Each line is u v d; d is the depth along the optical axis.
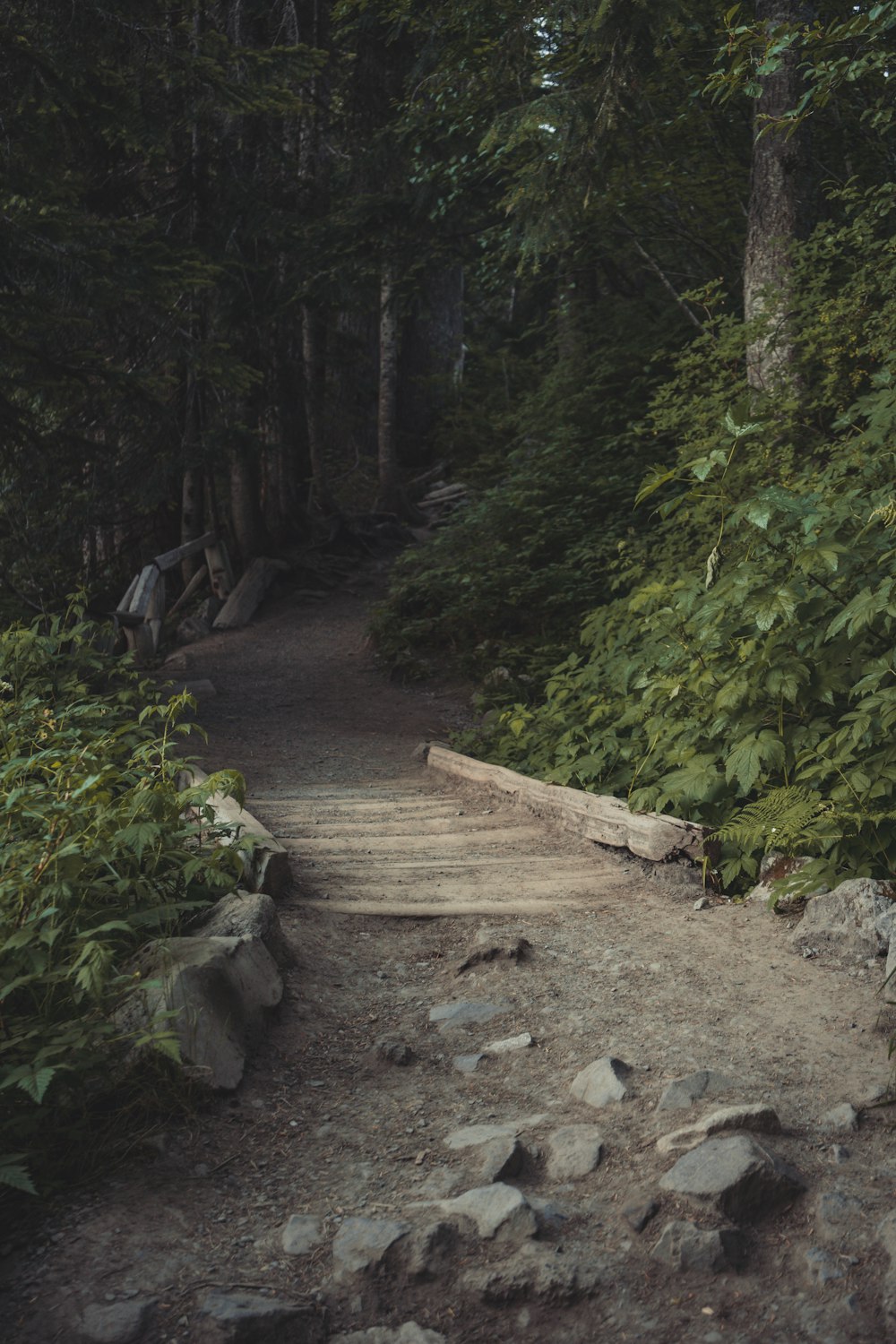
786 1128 2.79
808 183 9.11
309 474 19.78
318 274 14.92
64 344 8.94
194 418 15.98
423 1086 3.22
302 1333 2.19
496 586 12.71
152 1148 2.79
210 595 16.78
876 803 4.54
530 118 9.33
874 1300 2.17
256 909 3.88
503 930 4.42
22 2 9.40
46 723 5.01
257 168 15.60
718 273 13.43
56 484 14.16
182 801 4.13
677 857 5.07
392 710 11.13
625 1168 2.67
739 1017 3.53
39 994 3.19
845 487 5.83
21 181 8.52
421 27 13.18
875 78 9.55
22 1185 2.36
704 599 5.48
